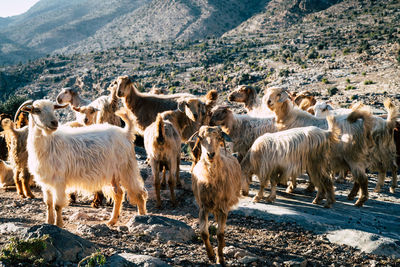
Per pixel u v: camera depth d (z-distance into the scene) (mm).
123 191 7719
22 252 5160
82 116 10938
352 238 7035
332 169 9328
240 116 11117
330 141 8672
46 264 5145
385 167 10219
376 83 108688
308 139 8508
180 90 173125
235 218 8289
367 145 8914
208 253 6020
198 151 8164
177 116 10852
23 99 44062
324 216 8234
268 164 8703
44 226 5750
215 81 178250
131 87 11508
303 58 172250
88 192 7359
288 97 10562
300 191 10242
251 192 10070
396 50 139125
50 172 6535
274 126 10711
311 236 7359
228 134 10961
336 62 148250
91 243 5895
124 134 7598
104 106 11320
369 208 8914
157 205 8992
